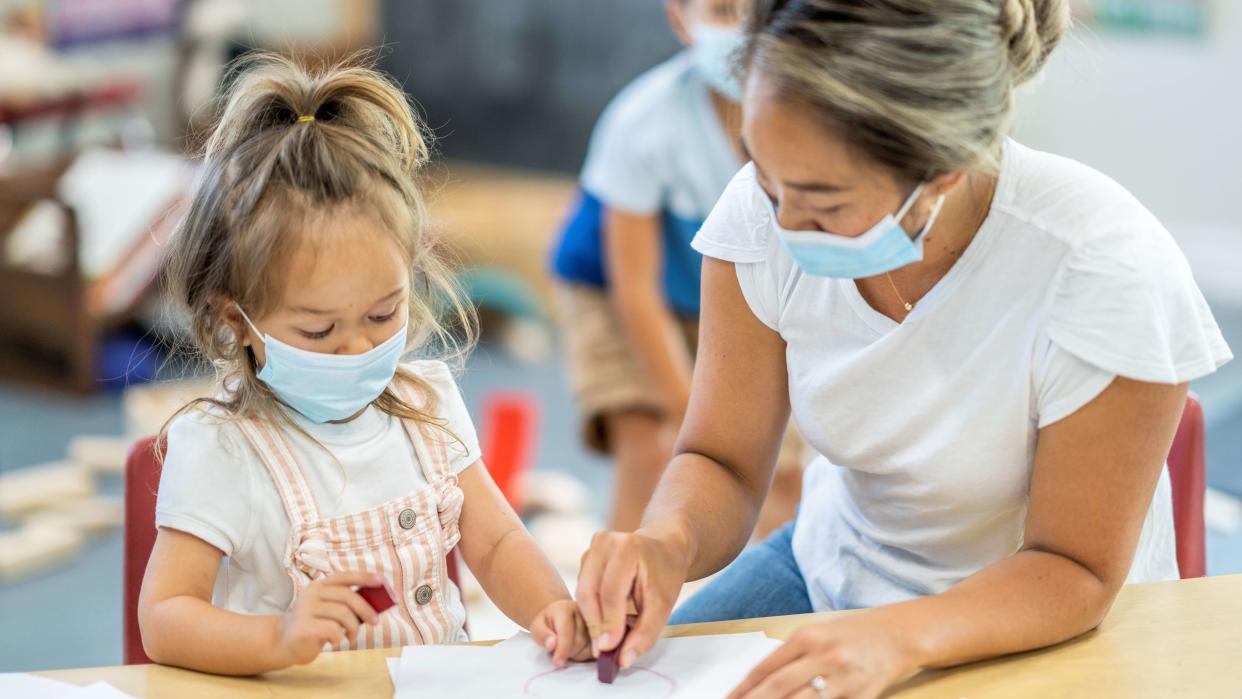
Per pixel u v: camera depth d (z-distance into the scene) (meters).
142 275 3.87
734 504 1.31
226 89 1.30
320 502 1.17
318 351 1.11
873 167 0.98
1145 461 1.09
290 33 5.09
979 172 1.09
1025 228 1.13
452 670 1.04
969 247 1.14
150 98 4.96
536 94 5.04
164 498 1.14
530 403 3.51
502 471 2.96
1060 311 1.11
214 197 1.13
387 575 1.17
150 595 1.09
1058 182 1.13
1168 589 1.17
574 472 3.36
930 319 1.17
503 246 4.50
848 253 1.03
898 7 0.96
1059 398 1.11
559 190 4.95
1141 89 4.73
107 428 3.60
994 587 1.08
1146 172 4.80
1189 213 4.75
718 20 2.11
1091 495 1.10
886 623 1.02
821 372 1.25
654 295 2.27
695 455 1.36
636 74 4.84
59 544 2.85
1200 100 4.64
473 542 1.24
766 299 1.27
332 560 1.15
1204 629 1.09
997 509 1.22
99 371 3.87
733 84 1.09
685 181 2.21
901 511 1.27
